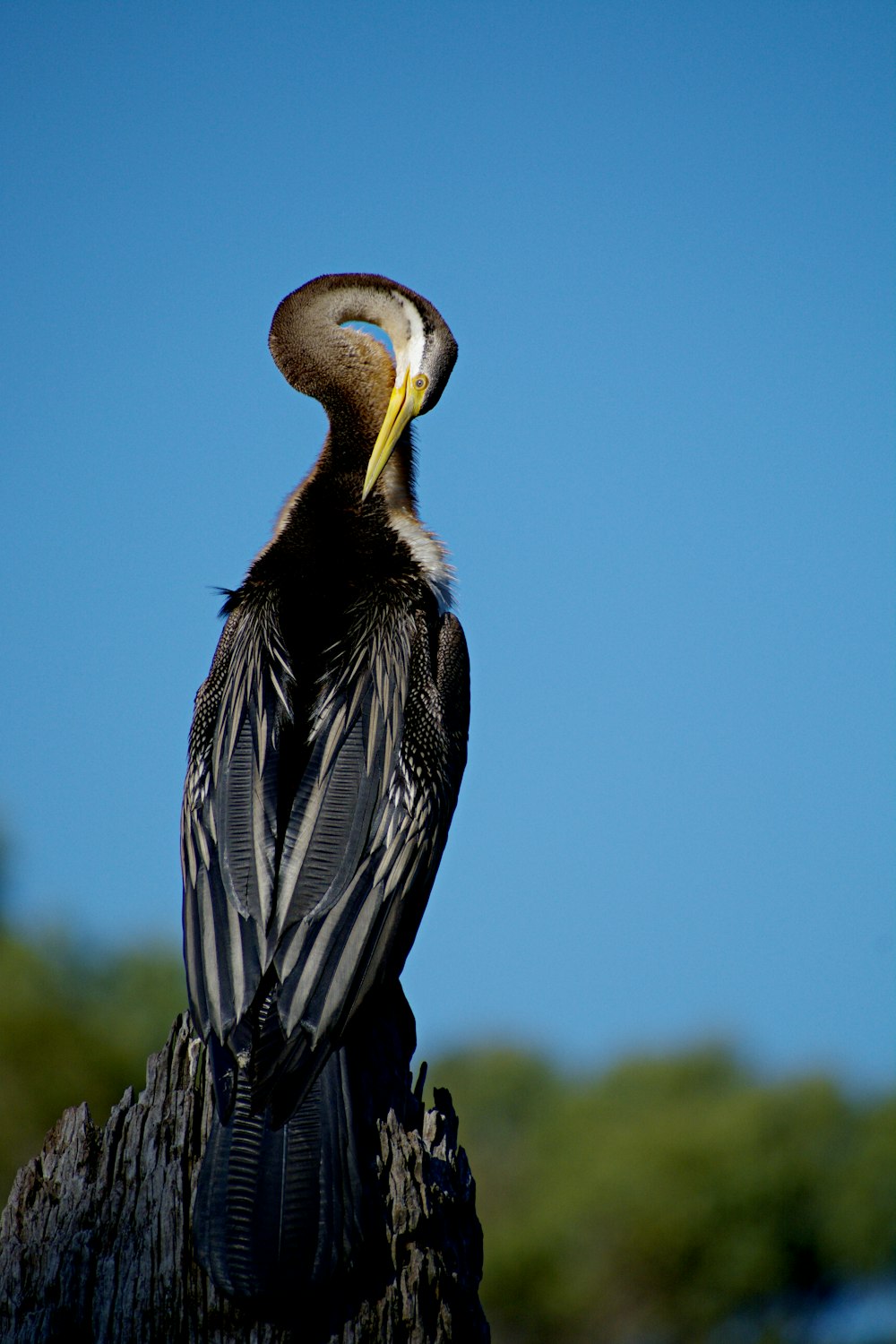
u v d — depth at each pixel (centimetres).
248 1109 746
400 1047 873
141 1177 734
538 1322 3959
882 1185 3881
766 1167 3894
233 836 892
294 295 1326
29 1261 709
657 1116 4200
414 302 1331
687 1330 3891
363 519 1152
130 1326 682
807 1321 3962
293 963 823
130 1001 3180
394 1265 714
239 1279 672
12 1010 2817
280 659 995
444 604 1142
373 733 945
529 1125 4816
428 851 940
